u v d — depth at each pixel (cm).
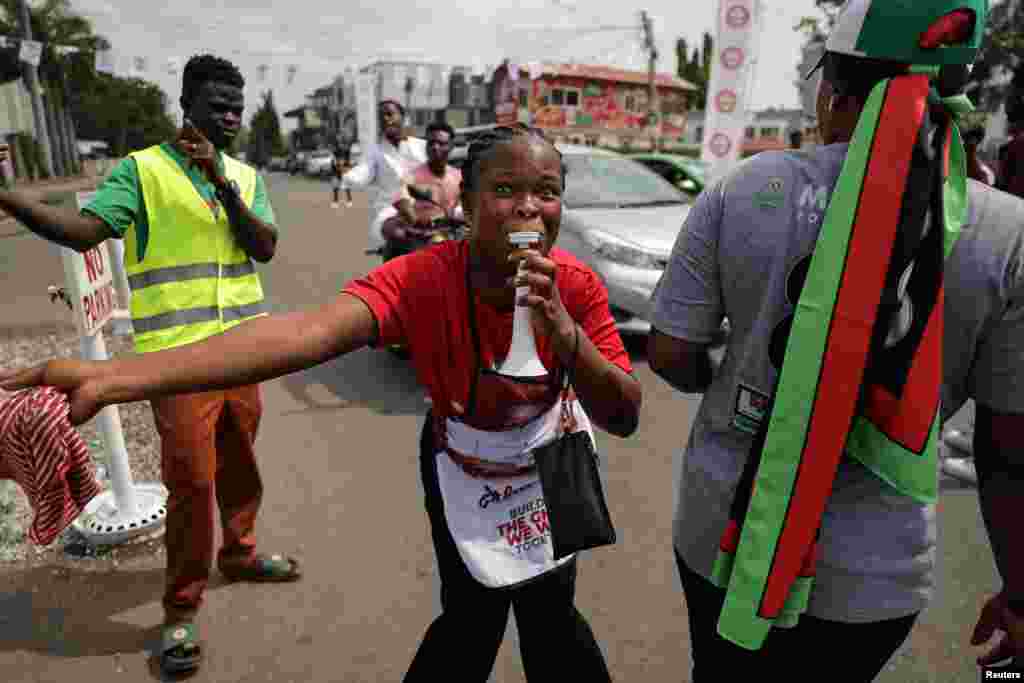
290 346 114
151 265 224
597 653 165
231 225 233
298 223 1605
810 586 113
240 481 264
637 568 288
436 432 154
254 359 109
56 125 3319
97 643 242
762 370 114
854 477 111
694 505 127
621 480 365
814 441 104
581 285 142
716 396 123
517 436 145
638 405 139
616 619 258
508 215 123
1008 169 403
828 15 1159
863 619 113
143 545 298
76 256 266
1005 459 113
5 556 288
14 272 920
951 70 105
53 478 98
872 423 105
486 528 148
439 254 138
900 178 99
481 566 146
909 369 102
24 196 190
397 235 529
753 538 109
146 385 102
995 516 116
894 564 112
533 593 157
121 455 296
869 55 106
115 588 271
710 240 117
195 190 227
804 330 104
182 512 222
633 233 547
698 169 1074
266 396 489
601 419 137
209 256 231
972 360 111
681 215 596
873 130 101
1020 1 1234
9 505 324
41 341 593
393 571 283
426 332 135
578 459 146
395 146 589
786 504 107
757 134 3897
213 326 233
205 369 105
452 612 161
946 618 258
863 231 100
